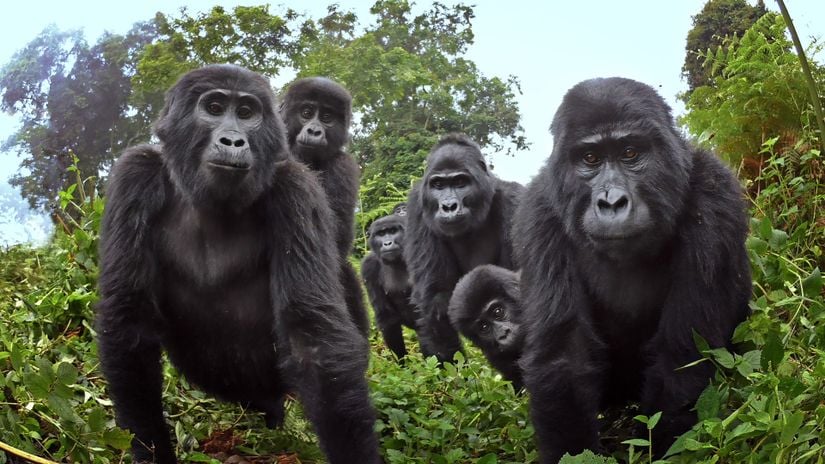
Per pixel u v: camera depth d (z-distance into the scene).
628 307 2.79
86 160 8.23
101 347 2.63
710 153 2.75
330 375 2.56
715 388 2.50
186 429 2.93
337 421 2.53
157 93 9.11
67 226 3.75
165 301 2.82
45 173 7.98
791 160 3.44
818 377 2.50
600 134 2.62
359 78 11.12
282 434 3.05
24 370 2.59
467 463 2.84
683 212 2.66
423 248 4.49
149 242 2.75
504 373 3.45
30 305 3.12
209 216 2.76
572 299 2.71
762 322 2.62
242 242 2.78
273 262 2.71
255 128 2.69
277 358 2.87
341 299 2.71
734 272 2.66
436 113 11.81
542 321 2.70
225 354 2.86
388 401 3.02
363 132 11.24
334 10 12.38
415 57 11.70
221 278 2.79
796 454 2.34
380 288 5.45
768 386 2.43
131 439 2.51
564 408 2.62
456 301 3.52
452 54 12.93
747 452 2.39
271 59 10.91
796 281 2.98
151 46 9.52
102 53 8.75
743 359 2.49
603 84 2.67
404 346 5.45
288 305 2.65
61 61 8.49
